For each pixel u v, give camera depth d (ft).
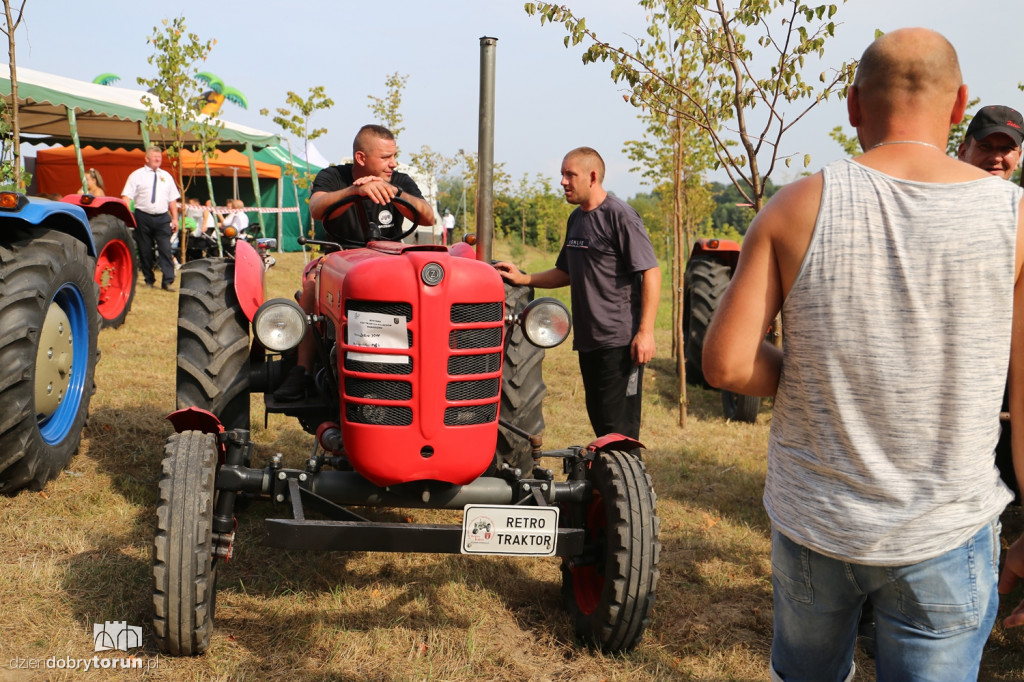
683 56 17.65
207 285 12.19
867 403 4.61
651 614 10.62
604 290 12.49
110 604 9.55
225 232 29.01
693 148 28.19
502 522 8.67
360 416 8.76
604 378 12.80
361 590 10.68
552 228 86.69
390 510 13.35
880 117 4.92
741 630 10.39
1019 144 11.83
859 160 4.85
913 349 4.51
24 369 11.34
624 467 9.56
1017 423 4.78
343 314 8.82
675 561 12.21
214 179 61.57
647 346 12.37
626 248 12.17
